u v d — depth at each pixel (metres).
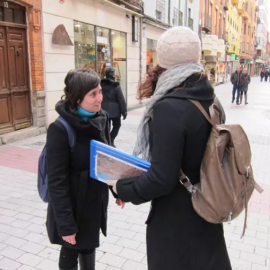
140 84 1.61
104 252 2.85
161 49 1.47
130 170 1.53
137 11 12.17
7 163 5.39
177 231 1.48
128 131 8.20
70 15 8.23
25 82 7.25
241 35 51.25
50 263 2.69
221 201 1.34
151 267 1.56
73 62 8.48
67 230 1.77
